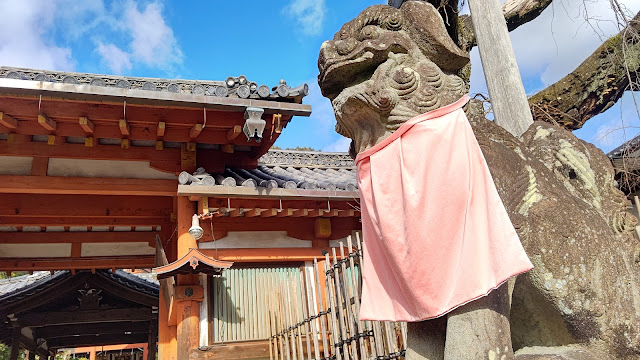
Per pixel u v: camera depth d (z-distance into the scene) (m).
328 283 4.61
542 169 2.39
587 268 2.14
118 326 14.12
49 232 9.86
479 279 1.90
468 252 1.94
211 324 6.87
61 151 7.20
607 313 2.15
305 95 7.00
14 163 7.20
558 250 2.12
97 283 12.06
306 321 5.21
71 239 9.94
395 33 2.21
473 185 2.03
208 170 7.67
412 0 2.29
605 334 2.14
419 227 2.00
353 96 2.21
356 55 2.22
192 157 7.53
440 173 2.02
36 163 7.16
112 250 10.26
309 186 7.11
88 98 6.21
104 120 6.77
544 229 2.14
